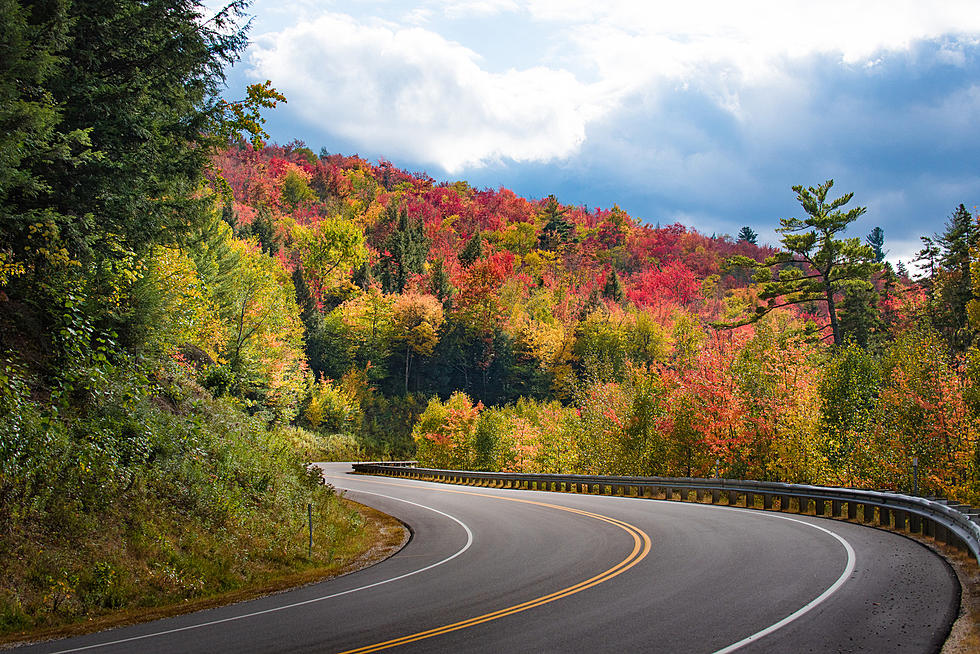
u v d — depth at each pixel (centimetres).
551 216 19912
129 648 870
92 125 1633
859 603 906
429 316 10481
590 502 2581
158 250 2016
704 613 888
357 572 1445
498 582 1191
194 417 1852
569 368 10388
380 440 8350
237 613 1066
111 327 1705
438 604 1038
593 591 1058
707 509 2186
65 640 952
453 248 16600
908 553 1265
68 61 1548
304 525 1850
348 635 873
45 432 1311
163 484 1566
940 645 731
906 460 3073
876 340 6569
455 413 5944
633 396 3959
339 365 9731
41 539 1196
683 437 3438
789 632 791
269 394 5497
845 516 1923
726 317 11831
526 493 3189
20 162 1355
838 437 3209
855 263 5362
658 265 18675
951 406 3091
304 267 11981
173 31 1756
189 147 1920
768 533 1569
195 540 1455
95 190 1620
